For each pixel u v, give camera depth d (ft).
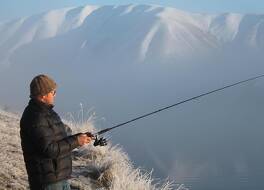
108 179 45.47
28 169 25.88
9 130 57.41
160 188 46.80
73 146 26.17
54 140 25.73
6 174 40.22
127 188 43.32
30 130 25.49
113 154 55.77
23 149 25.96
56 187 25.73
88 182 44.11
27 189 39.04
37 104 25.91
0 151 45.91
